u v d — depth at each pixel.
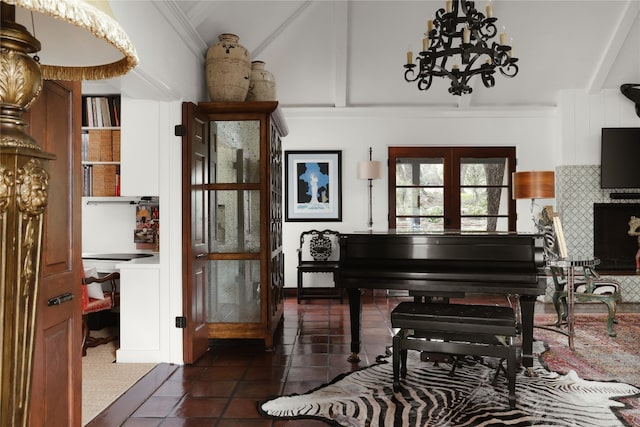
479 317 2.89
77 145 2.09
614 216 6.62
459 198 6.84
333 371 3.46
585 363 3.58
